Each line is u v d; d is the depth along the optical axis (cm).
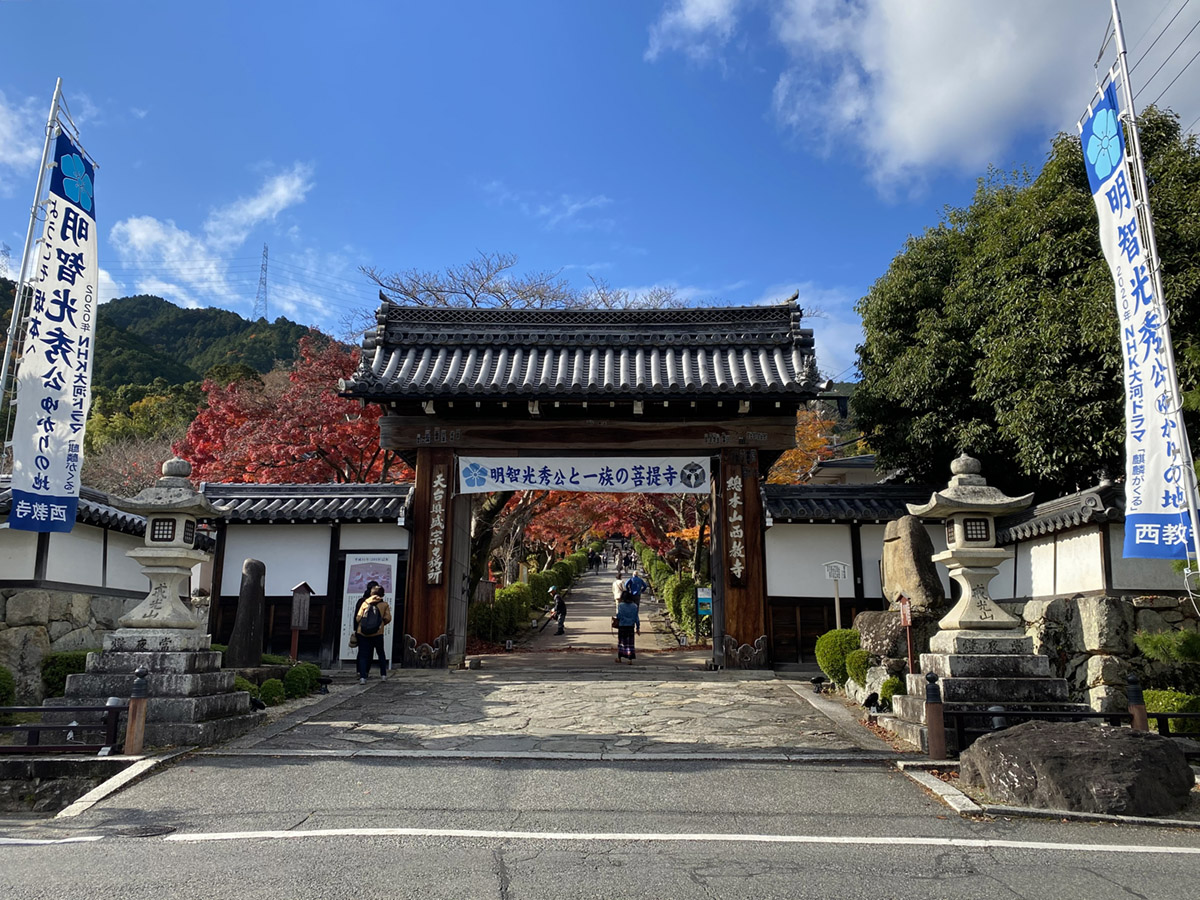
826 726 991
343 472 2561
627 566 6738
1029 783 666
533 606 3186
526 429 1571
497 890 477
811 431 2862
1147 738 687
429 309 1714
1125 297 895
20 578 1135
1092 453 1284
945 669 892
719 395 1480
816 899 470
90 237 1003
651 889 482
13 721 1014
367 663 1356
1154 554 823
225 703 948
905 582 1162
